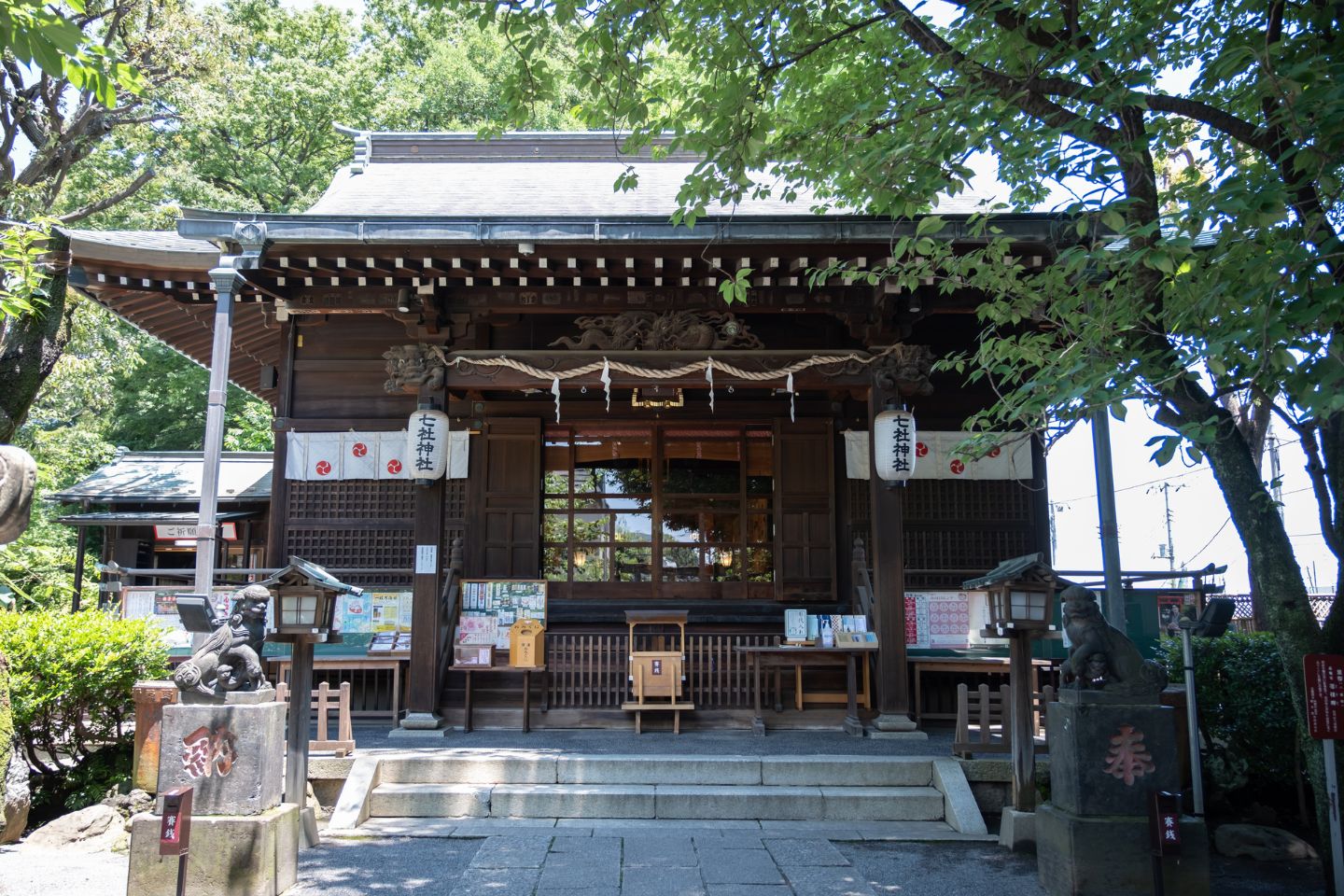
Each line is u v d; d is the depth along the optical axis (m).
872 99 6.46
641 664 8.62
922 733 8.38
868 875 5.63
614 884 5.39
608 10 5.80
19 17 3.53
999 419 5.40
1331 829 5.14
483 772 7.26
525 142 13.59
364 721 9.43
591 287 9.22
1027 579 6.37
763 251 8.23
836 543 10.79
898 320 9.20
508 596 9.74
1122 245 7.21
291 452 10.41
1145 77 5.17
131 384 22.97
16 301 5.95
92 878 5.47
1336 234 4.46
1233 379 4.62
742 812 6.86
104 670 7.50
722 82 6.43
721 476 11.32
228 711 5.22
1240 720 7.41
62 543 17.05
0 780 5.90
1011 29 5.79
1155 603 9.37
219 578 12.62
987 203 6.50
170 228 17.50
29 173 14.87
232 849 5.03
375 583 10.24
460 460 10.91
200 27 15.56
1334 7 4.77
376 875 5.56
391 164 13.50
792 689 9.49
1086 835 5.07
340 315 10.63
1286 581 5.49
